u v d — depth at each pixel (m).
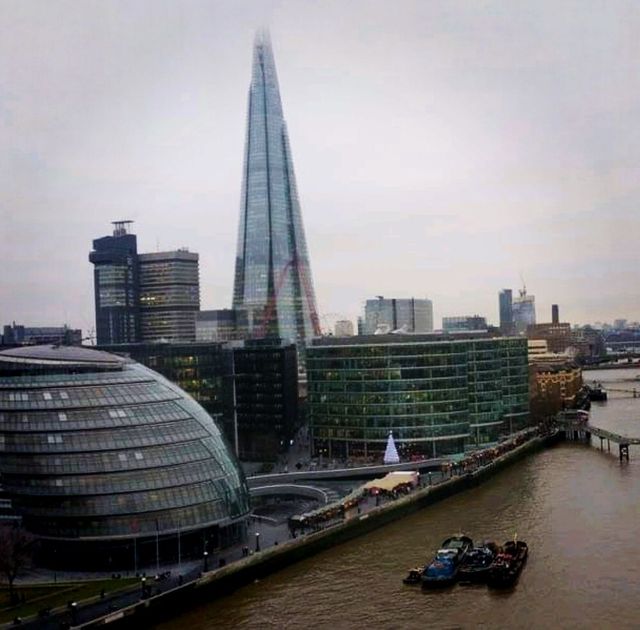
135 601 155.75
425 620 154.75
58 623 144.88
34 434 188.38
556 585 169.25
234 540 197.88
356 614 159.00
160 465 189.88
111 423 191.25
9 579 164.62
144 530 184.38
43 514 184.88
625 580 170.12
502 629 149.12
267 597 170.38
